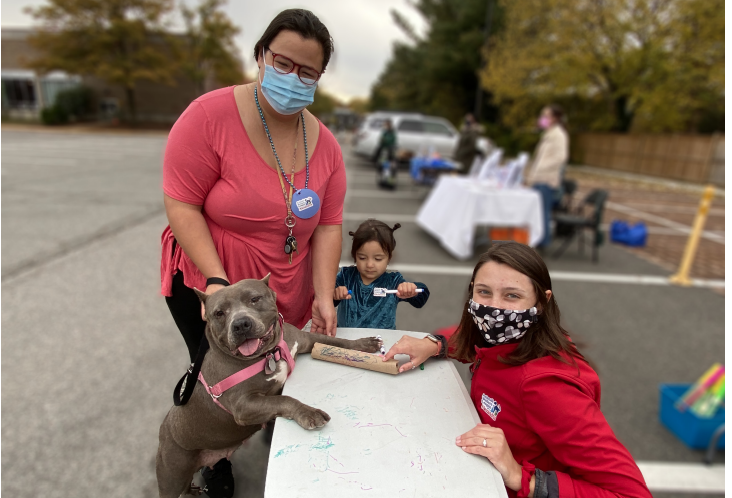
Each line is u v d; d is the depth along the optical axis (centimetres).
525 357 136
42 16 2964
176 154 147
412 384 140
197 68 3381
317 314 173
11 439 258
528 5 2036
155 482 234
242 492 230
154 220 741
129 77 3056
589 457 120
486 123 2722
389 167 1145
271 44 139
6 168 1231
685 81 1777
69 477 235
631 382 349
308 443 113
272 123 154
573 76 1925
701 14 1670
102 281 484
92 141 2250
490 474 108
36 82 3616
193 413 145
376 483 102
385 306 223
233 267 165
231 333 128
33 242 602
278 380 138
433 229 682
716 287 567
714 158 1642
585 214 1016
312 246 184
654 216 1046
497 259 135
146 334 377
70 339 365
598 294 525
